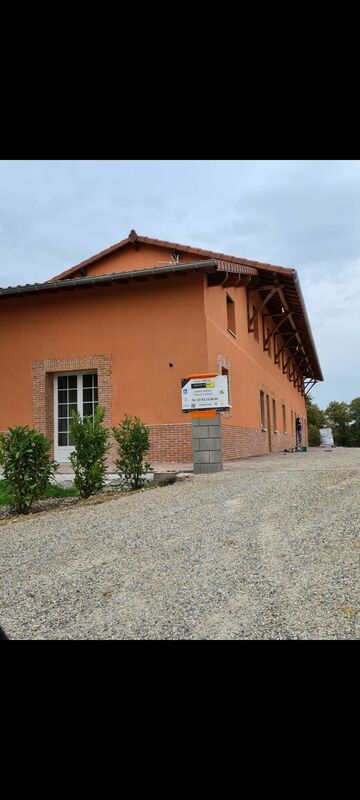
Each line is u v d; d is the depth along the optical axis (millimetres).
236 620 2793
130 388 12281
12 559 4395
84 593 3385
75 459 8203
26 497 7441
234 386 15164
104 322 12625
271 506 5848
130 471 8766
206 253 14930
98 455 8266
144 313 12352
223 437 13484
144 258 15445
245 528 4883
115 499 7289
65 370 12844
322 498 6203
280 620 2766
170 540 4621
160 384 12086
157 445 11938
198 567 3779
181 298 12125
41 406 12945
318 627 2662
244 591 3227
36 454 7590
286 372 30391
